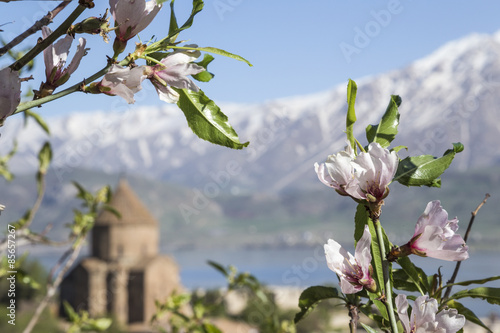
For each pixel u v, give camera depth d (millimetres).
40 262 64375
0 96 1193
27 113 4273
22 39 1233
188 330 5246
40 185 4109
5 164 4918
